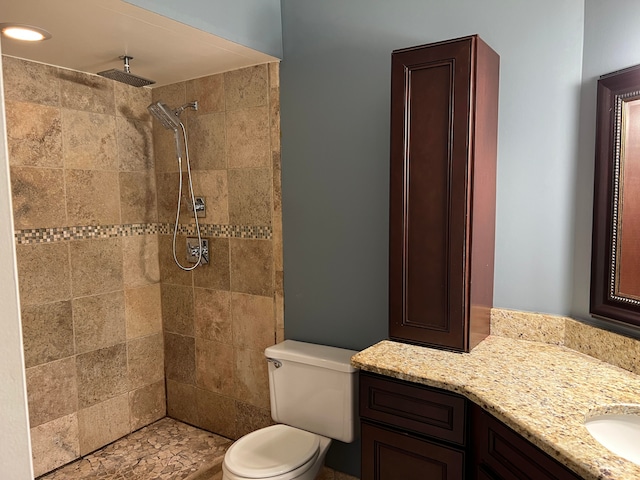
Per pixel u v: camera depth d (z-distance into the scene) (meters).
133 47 2.00
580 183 1.61
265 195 2.33
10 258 0.45
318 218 2.19
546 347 1.67
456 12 1.78
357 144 2.05
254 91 2.31
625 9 1.43
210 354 2.66
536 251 1.72
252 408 2.52
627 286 1.46
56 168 2.29
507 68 1.71
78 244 2.41
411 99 1.59
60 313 2.35
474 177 1.53
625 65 1.44
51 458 2.33
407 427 1.48
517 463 1.18
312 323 2.27
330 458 2.21
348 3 2.01
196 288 2.67
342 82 2.06
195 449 2.54
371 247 2.06
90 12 1.60
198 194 2.59
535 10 1.64
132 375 2.72
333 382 1.94
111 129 2.54
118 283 2.62
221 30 1.87
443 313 1.62
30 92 2.18
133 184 2.67
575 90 1.60
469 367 1.48
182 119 2.59
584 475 0.95
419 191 1.61
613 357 1.49
